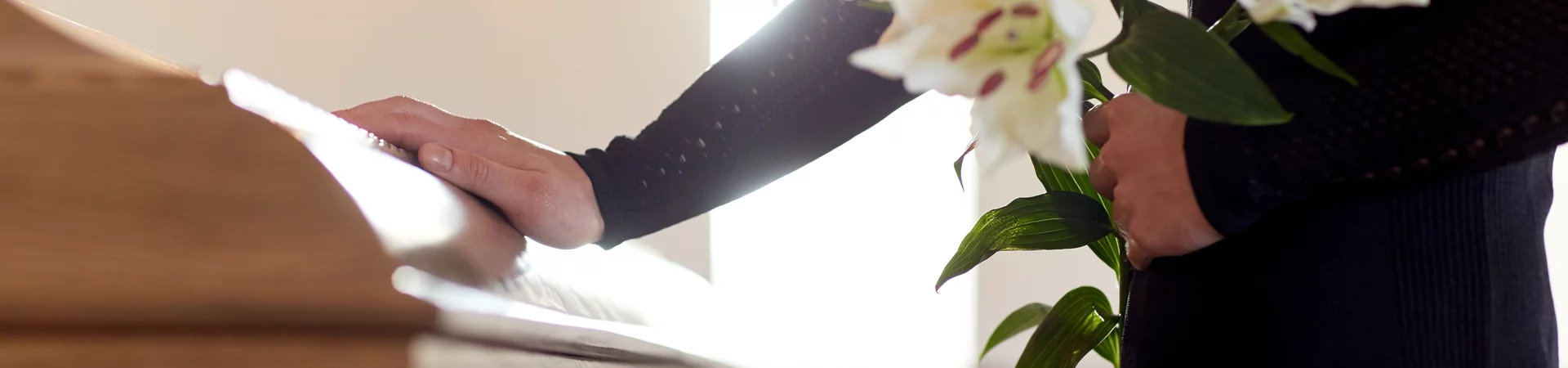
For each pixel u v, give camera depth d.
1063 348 1.06
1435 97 0.73
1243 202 0.76
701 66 2.32
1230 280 0.83
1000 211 0.98
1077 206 0.98
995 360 2.34
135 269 0.60
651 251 1.75
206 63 2.21
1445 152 0.73
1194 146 0.78
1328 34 0.80
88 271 0.60
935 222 2.34
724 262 2.35
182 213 0.61
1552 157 0.86
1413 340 0.79
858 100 1.00
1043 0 0.58
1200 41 0.64
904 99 0.99
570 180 1.00
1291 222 0.81
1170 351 0.86
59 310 0.59
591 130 2.32
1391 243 0.80
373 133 0.95
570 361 0.77
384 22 2.27
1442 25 0.74
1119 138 0.83
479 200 0.94
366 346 0.60
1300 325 0.80
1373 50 0.76
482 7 2.30
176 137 0.62
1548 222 2.12
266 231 0.61
